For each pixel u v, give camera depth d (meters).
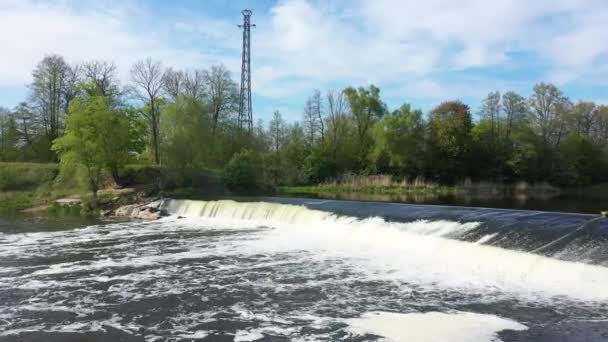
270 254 22.55
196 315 14.39
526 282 16.94
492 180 74.06
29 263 21.23
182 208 40.91
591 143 73.00
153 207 41.09
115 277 18.72
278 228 30.72
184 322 13.84
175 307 15.13
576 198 51.06
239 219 35.62
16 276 19.02
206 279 18.25
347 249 23.39
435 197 54.47
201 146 55.16
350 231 27.09
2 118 68.12
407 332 12.73
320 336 12.64
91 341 12.55
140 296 16.28
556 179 70.94
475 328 12.83
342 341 12.27
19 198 48.44
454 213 25.19
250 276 18.59
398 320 13.62
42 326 13.65
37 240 27.20
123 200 44.91
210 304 15.37
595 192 63.34
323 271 19.16
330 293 16.25
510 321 13.27
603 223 19.31
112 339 12.67
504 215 23.28
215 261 21.27
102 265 20.75
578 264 16.50
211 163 59.34
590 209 35.66
